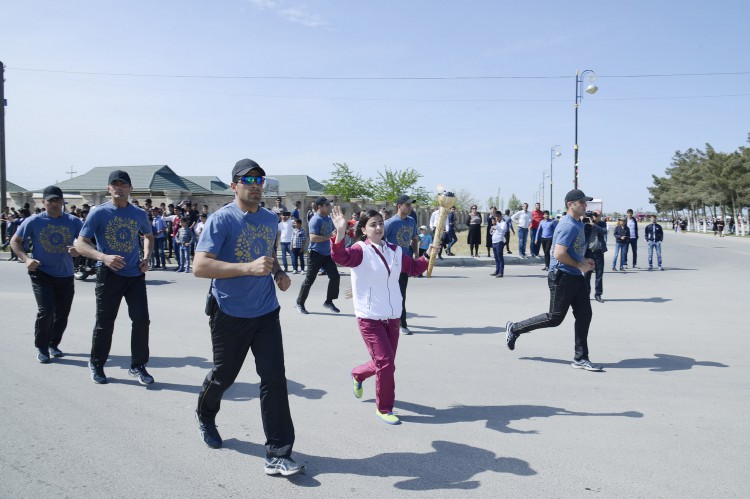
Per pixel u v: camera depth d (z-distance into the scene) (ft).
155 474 11.75
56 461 12.32
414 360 21.44
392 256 15.51
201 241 11.99
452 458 12.66
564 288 20.17
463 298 37.91
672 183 265.95
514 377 19.21
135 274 18.12
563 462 12.43
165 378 18.76
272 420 11.79
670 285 45.42
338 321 28.99
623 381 18.75
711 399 16.88
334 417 15.30
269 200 78.02
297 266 55.36
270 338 12.21
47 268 20.40
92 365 18.17
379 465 12.30
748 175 175.63
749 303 35.81
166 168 152.35
